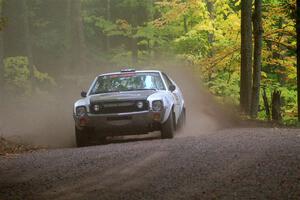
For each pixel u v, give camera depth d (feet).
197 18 204.85
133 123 104.53
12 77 232.32
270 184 56.18
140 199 55.01
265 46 189.06
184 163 70.59
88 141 109.50
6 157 93.61
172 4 197.77
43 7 297.53
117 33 234.79
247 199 51.72
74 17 252.21
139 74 118.83
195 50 204.03
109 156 80.84
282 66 204.03
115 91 114.52
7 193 62.13
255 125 140.26
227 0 204.13
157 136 121.60
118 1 272.31
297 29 139.13
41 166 77.71
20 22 255.91
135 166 71.31
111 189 60.13
